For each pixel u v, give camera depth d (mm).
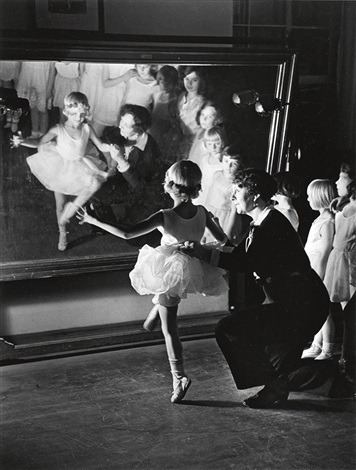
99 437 3496
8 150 4246
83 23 4301
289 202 4848
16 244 4434
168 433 3529
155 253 3883
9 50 4008
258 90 4773
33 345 4633
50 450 3357
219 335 3758
